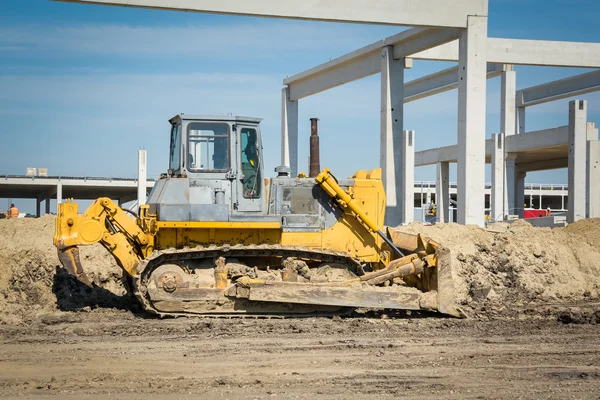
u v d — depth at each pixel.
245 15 21.75
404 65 28.42
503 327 10.98
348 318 11.37
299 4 22.08
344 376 7.81
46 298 12.63
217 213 11.42
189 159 11.54
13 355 8.72
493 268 16.22
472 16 23.53
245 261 12.05
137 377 7.70
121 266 11.44
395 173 28.25
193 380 7.57
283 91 36.66
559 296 15.54
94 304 12.52
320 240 12.21
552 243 17.89
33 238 15.13
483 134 23.73
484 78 23.70
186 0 20.95
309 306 11.44
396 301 11.27
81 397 6.89
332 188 12.14
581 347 9.51
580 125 32.81
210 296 11.14
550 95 39.75
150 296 10.98
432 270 11.62
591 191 32.56
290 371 8.02
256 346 9.30
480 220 23.64
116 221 11.39
